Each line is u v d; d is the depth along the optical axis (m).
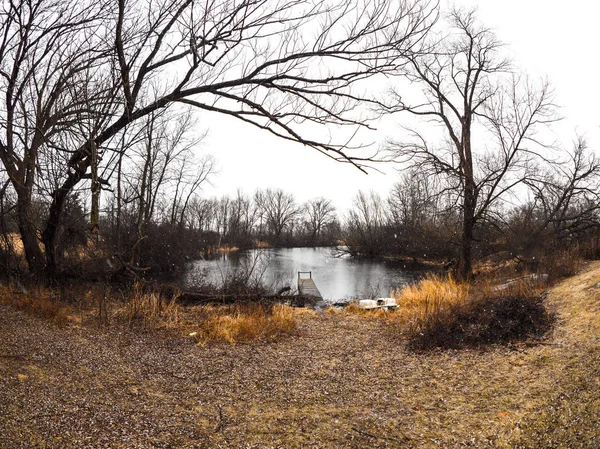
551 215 17.42
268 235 75.75
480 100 16.59
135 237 16.14
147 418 4.28
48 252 10.83
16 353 5.48
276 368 6.26
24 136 8.95
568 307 7.71
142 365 6.00
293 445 3.91
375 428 4.30
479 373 5.80
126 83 6.56
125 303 9.73
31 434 3.61
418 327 8.28
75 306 8.95
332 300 16.89
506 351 6.52
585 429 3.92
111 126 7.35
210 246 39.50
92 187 6.98
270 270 30.67
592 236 16.67
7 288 9.45
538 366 5.66
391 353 7.11
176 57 6.48
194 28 5.44
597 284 8.33
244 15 5.41
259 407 4.81
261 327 8.48
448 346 7.15
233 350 7.11
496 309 8.05
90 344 6.56
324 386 5.55
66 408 4.21
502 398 4.89
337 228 81.44
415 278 27.09
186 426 4.19
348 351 7.28
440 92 16.77
